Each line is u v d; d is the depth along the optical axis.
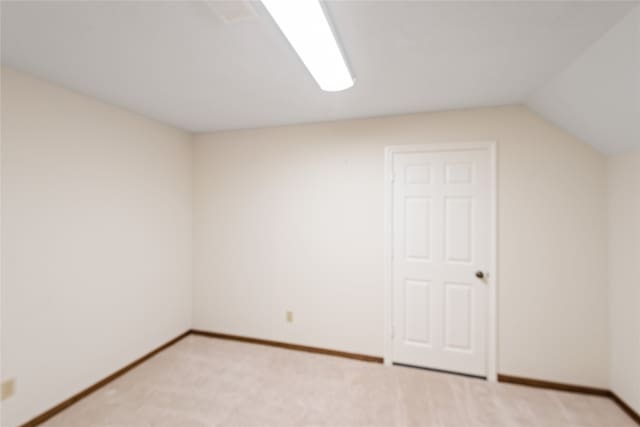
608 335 2.18
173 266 3.09
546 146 2.30
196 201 3.35
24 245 1.86
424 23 1.34
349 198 2.81
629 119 1.73
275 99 2.29
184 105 2.44
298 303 2.97
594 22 1.32
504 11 1.26
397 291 2.66
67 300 2.10
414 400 2.14
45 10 1.25
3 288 1.77
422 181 2.60
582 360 2.23
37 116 1.92
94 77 1.92
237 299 3.18
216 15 1.28
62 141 2.07
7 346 1.78
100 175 2.33
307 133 2.95
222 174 3.25
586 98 1.83
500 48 1.56
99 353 2.31
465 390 2.27
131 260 2.61
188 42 1.51
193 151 3.37
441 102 2.34
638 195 1.90
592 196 2.22
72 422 1.91
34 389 1.90
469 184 2.48
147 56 1.65
